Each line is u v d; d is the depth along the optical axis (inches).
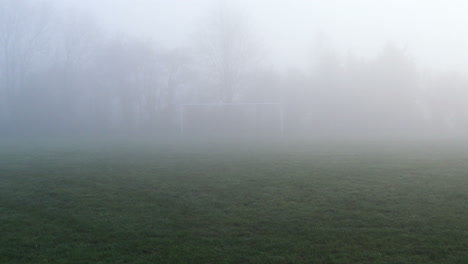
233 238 182.5
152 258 159.5
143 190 295.3
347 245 170.9
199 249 168.7
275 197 263.6
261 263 153.6
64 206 247.4
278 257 159.0
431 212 218.2
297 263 152.9
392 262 152.0
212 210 232.4
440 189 277.9
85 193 286.7
